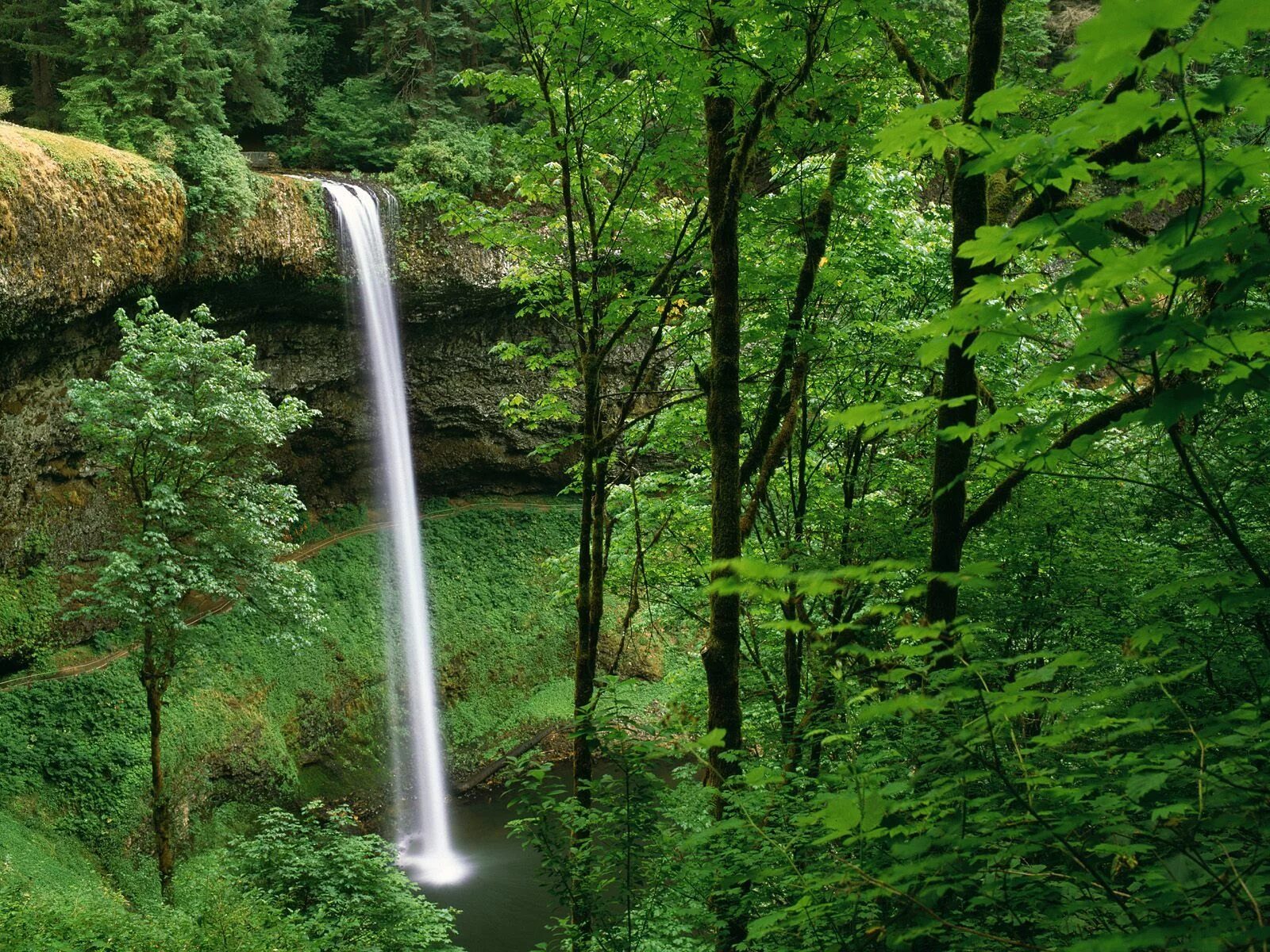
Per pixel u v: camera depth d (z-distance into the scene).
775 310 9.69
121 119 25.14
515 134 10.37
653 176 10.41
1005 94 2.24
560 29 9.29
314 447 32.03
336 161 33.75
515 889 20.30
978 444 6.90
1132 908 2.44
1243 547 2.56
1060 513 7.59
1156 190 2.09
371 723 28.78
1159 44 3.18
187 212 24.23
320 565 31.30
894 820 3.29
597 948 5.93
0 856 16.83
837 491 11.67
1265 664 3.58
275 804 24.50
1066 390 7.23
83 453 23.84
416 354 32.78
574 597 15.67
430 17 34.75
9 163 19.44
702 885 5.47
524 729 30.84
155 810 16.12
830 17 7.21
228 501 17.53
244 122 33.78
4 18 28.09
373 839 13.34
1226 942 1.92
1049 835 2.58
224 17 31.39
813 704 6.20
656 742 5.88
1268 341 2.06
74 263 20.98
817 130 8.06
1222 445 4.72
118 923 10.97
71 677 22.58
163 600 15.56
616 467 19.80
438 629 32.28
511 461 36.72
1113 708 2.92
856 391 10.56
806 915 2.90
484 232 11.16
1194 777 2.54
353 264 28.25
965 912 3.07
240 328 27.98
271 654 27.11
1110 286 2.29
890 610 2.61
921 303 12.39
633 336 11.23
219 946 10.18
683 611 13.99
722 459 6.85
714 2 7.32
